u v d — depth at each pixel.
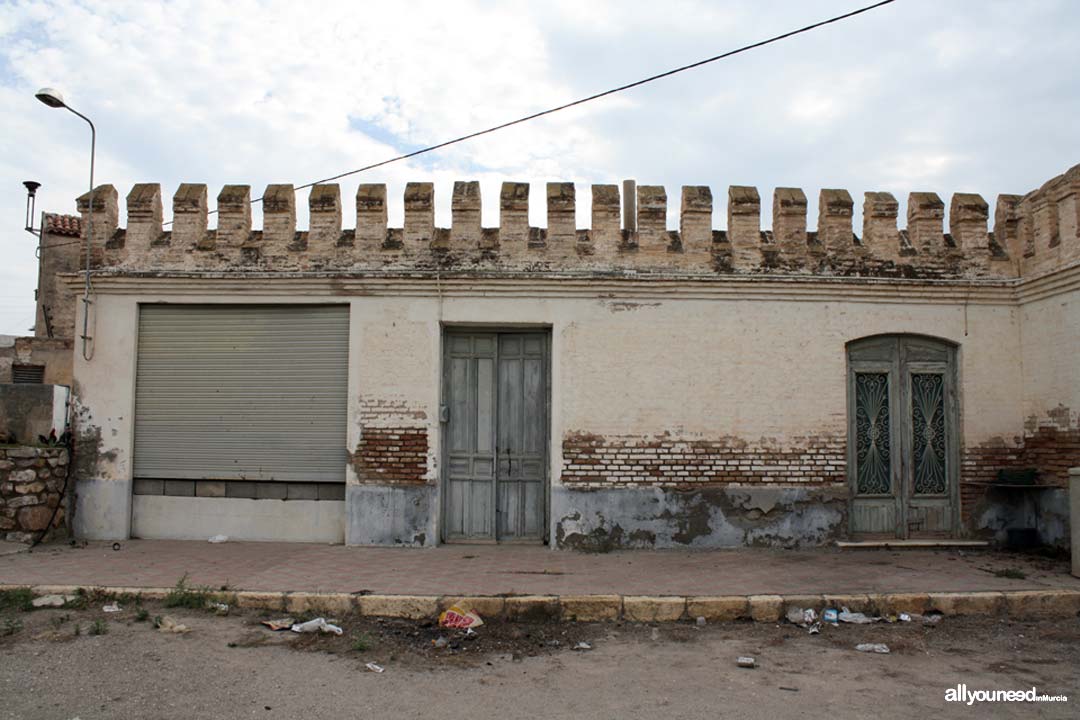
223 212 10.48
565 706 5.26
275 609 7.46
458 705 5.25
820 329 10.34
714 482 10.16
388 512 10.11
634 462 10.14
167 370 10.56
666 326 10.28
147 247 10.48
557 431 10.16
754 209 10.34
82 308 10.49
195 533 10.46
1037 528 10.11
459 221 10.35
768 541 10.10
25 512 9.70
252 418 10.46
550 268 10.27
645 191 10.41
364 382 10.24
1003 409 10.37
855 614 7.45
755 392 10.24
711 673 5.99
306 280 10.26
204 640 6.52
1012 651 6.56
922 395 10.55
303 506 10.39
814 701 5.38
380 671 5.91
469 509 10.44
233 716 4.97
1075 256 9.26
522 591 7.73
